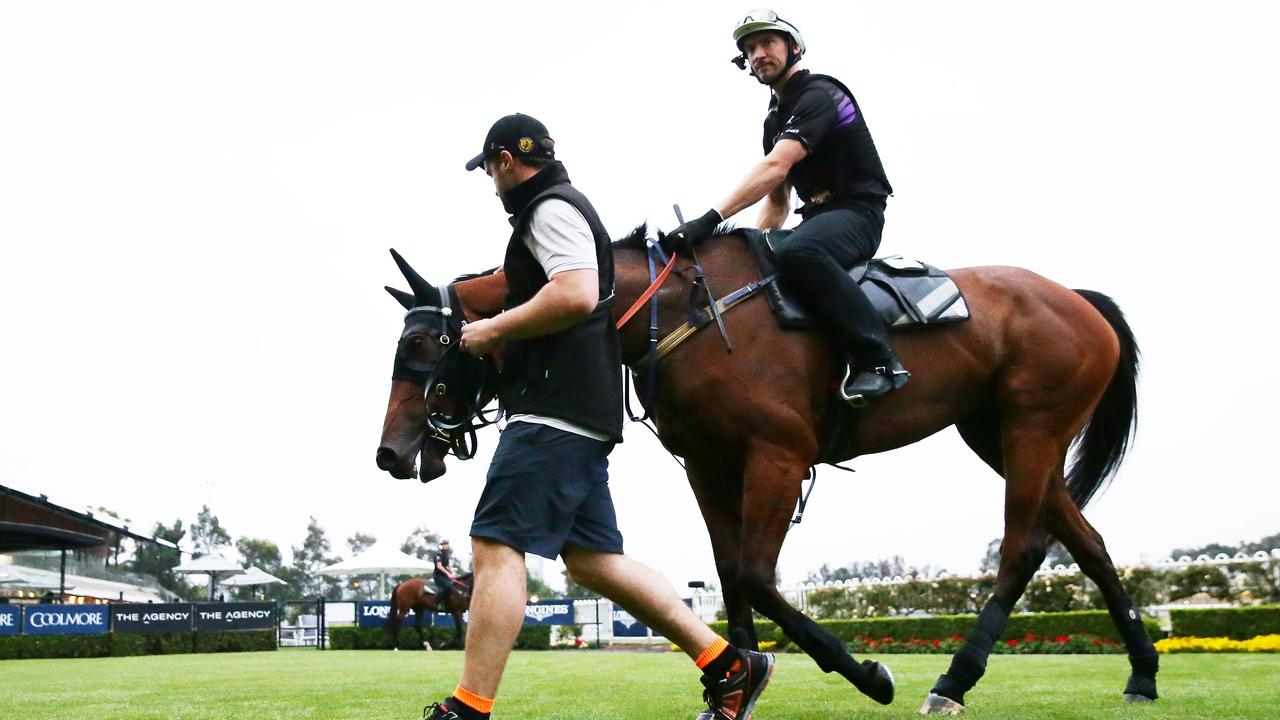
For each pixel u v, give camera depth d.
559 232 2.84
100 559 28.73
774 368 3.62
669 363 3.59
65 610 17.09
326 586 62.19
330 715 4.42
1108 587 4.64
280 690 6.12
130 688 6.57
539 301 2.79
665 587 3.04
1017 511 4.28
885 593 17.72
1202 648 11.85
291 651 18.27
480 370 3.27
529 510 2.77
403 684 6.62
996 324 4.29
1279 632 11.90
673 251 3.70
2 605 16.45
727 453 3.68
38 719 4.35
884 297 3.99
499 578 2.74
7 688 6.68
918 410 4.08
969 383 4.22
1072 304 4.51
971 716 3.83
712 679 3.08
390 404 3.31
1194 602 14.41
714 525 3.88
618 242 3.76
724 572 3.83
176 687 6.61
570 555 3.00
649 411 3.63
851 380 3.79
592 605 23.91
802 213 4.26
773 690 5.36
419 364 3.28
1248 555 15.55
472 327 2.86
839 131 4.07
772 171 3.88
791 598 19.30
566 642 21.62
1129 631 4.57
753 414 3.57
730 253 3.78
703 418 3.61
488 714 2.71
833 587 18.48
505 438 2.85
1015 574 4.23
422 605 19.88
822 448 3.91
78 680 7.71
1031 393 4.29
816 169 4.14
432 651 18.22
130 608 17.70
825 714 4.07
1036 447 4.29
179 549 31.83
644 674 7.49
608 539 2.99
